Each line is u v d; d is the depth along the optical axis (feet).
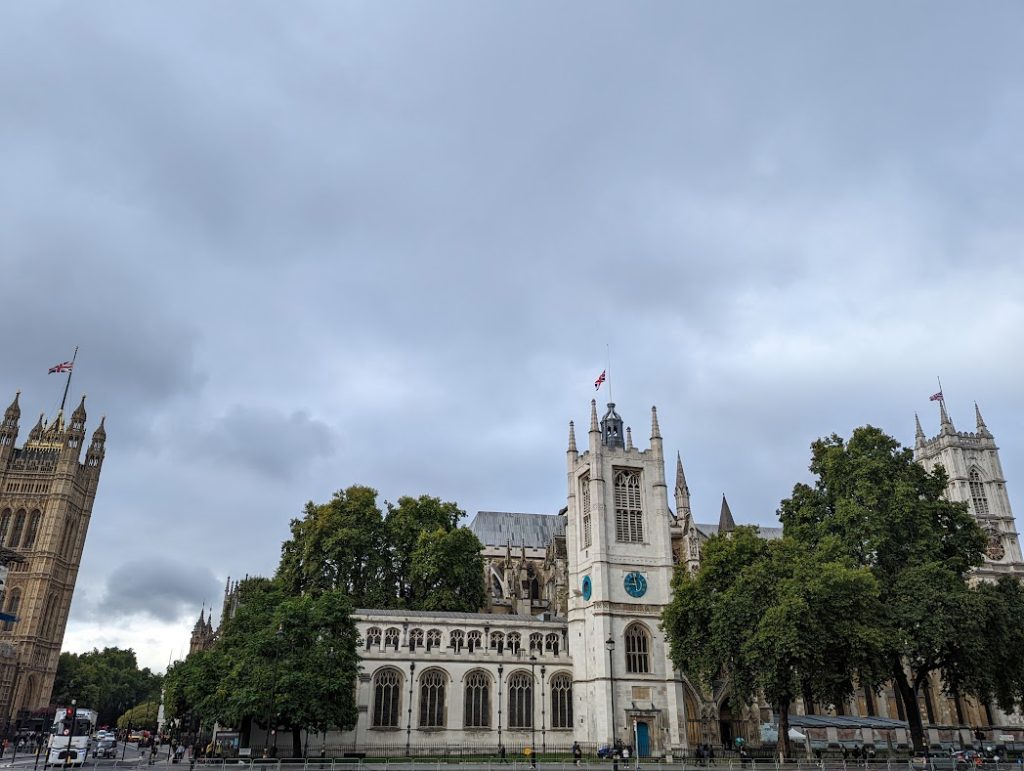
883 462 252.62
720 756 272.10
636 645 299.99
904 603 225.35
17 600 543.80
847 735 329.11
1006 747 329.72
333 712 226.79
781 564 230.48
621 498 321.52
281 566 361.92
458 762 231.50
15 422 595.47
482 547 369.50
